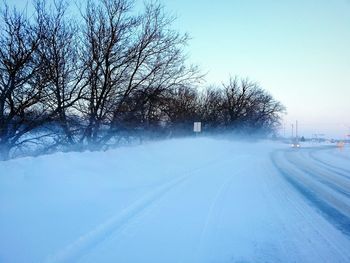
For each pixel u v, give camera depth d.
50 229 5.36
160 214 7.02
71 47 13.91
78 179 8.14
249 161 23.34
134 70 16.41
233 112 55.69
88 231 5.47
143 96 16.81
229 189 10.68
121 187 8.81
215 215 7.29
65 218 5.92
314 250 5.52
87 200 7.14
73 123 14.23
